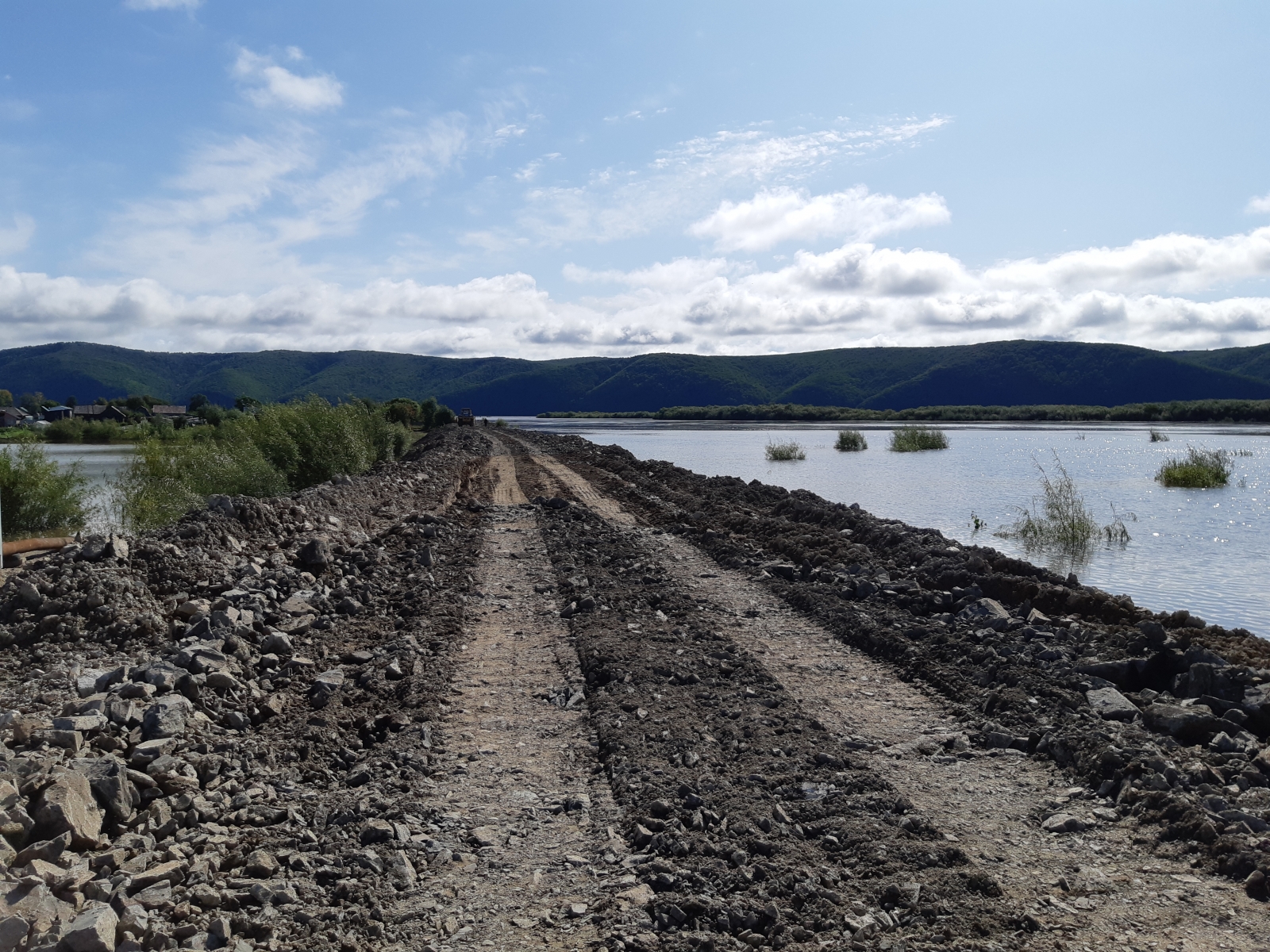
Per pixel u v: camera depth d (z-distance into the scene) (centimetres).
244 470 1855
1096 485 2786
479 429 7588
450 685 691
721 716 602
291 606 873
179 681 612
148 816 425
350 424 2364
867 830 432
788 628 854
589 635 812
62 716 521
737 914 356
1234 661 660
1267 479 2858
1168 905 367
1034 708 591
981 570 973
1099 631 730
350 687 675
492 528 1567
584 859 414
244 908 358
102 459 3819
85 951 307
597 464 3228
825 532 1361
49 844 370
